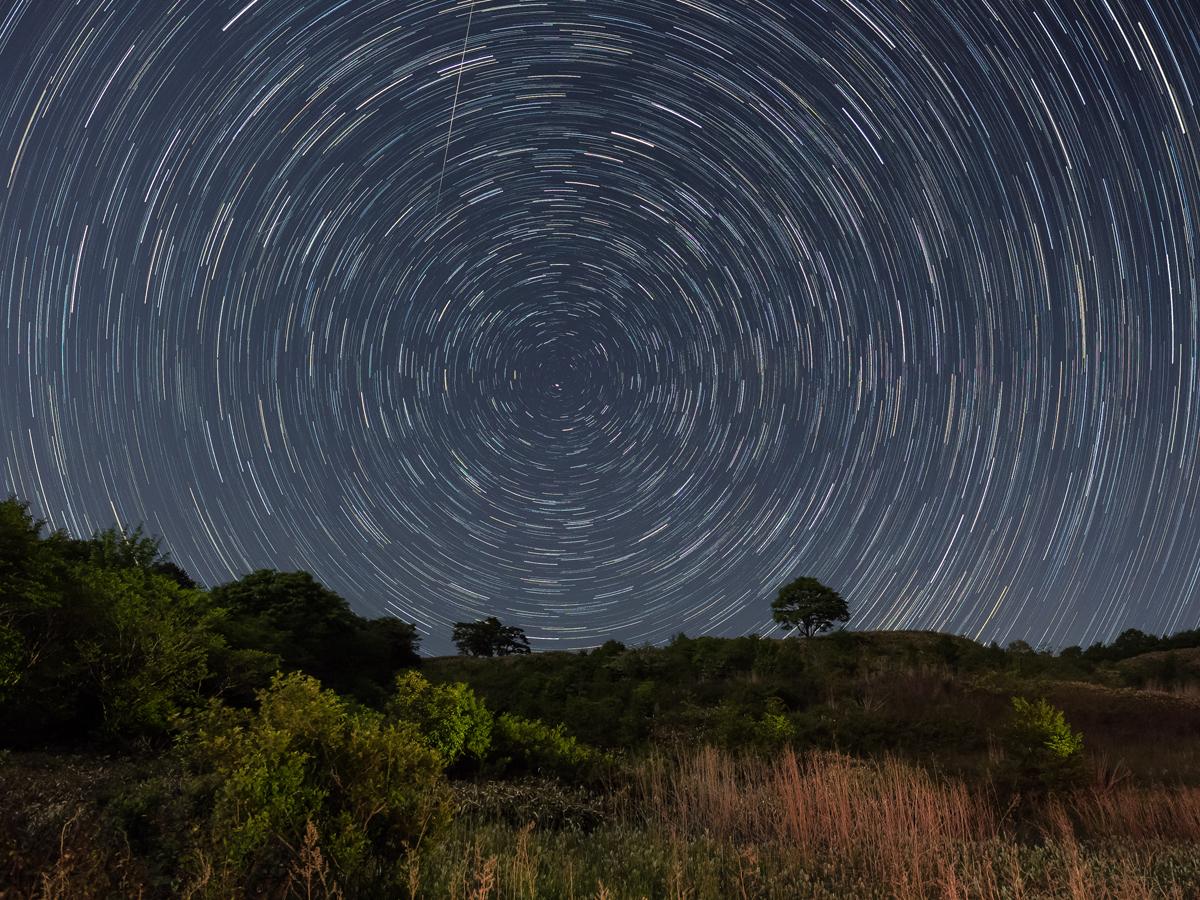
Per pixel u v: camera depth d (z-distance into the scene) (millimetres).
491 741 11258
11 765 9172
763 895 5688
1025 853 7203
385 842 5090
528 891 5176
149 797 5715
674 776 10531
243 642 21938
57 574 13844
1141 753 17344
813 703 25500
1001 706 24109
